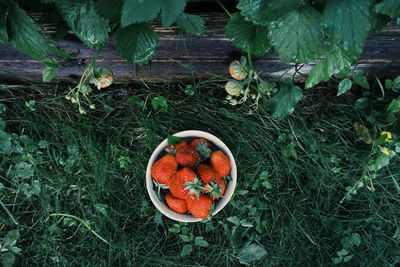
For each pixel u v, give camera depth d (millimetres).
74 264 1701
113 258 1700
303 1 1021
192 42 1454
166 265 1699
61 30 1349
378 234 1740
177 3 960
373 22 1037
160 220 1679
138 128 1727
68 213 1711
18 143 1646
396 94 1710
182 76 1679
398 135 1712
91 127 1721
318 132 1764
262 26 1179
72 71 1610
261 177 1687
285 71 1616
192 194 1366
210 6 1438
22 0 1295
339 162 1749
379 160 1550
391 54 1498
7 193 1699
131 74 1646
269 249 1726
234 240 1701
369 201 1729
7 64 1562
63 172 1713
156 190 1502
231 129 1729
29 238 1700
